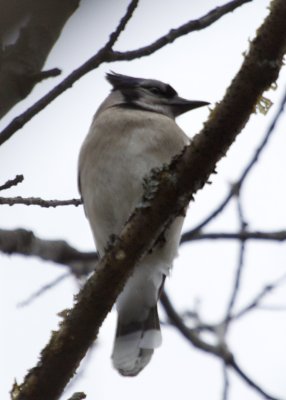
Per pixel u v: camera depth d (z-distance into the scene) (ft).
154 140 32.45
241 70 18.63
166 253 30.81
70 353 19.88
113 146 32.48
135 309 30.58
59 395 19.92
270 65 18.35
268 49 18.30
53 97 20.39
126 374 28.37
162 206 20.04
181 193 19.98
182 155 19.92
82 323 19.94
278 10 18.03
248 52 18.54
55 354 19.76
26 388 19.66
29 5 15.72
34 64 18.93
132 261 20.22
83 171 33.17
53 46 19.04
